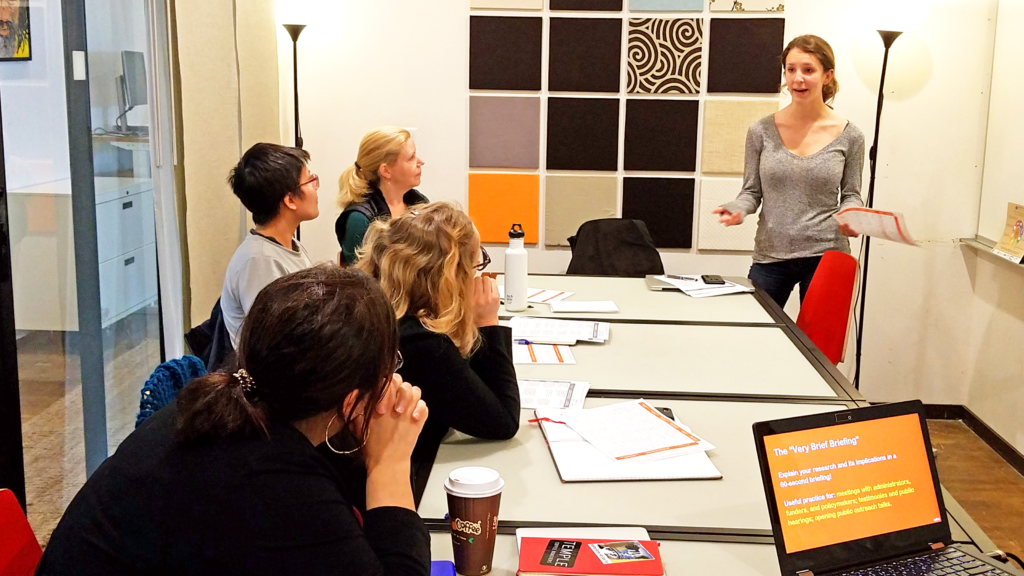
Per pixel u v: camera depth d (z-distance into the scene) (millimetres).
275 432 1046
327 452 1352
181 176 3391
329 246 4488
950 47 3975
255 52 3906
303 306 1042
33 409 2623
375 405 1123
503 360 1852
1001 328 3812
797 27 4113
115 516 1009
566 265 4480
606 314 2916
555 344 2539
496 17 4223
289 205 2602
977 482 3523
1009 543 3016
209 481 1003
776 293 3711
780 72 4168
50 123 2648
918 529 1354
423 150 4371
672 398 2086
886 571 1286
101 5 2928
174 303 3412
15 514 1354
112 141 3033
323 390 1039
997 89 3859
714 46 4180
